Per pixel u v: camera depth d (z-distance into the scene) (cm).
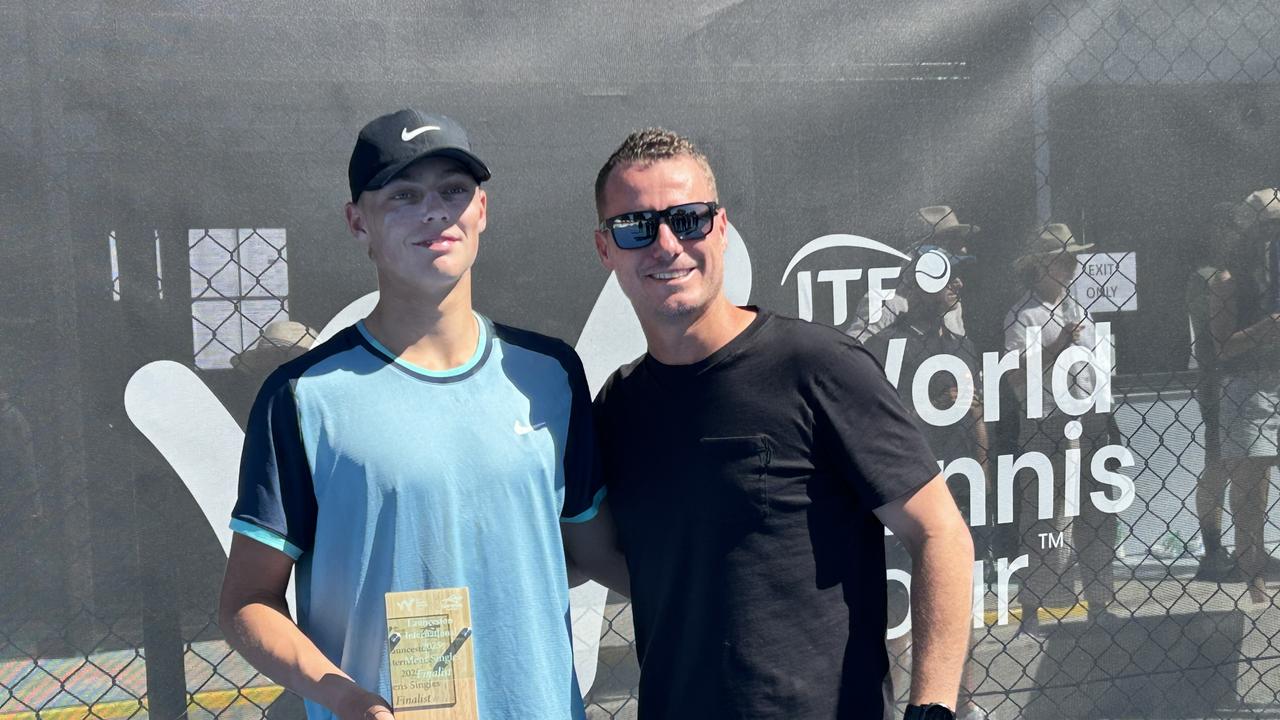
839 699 182
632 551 195
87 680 229
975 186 265
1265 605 281
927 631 181
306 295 235
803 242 258
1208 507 279
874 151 261
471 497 177
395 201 176
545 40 245
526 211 246
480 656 177
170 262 230
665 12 250
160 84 229
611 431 196
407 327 181
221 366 233
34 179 224
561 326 248
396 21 238
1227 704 280
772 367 184
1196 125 276
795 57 256
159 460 230
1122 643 276
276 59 233
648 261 186
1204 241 277
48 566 226
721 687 182
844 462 184
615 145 248
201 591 233
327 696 166
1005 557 270
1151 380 275
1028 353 269
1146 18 272
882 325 262
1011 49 267
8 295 223
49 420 226
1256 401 279
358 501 174
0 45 222
